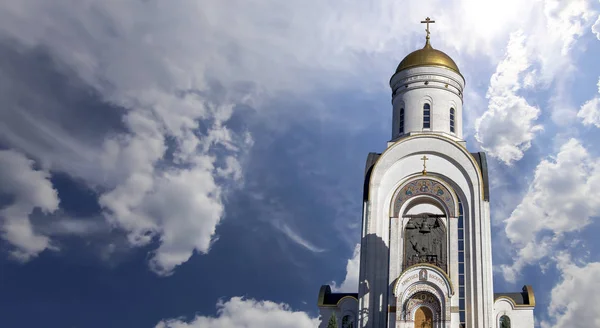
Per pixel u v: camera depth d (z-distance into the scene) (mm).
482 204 54906
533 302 54781
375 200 56719
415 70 61375
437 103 60219
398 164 57688
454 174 56594
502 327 54312
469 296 52438
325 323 56562
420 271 49562
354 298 56406
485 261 53062
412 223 54062
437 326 48219
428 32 64875
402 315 48875
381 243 55344
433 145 57500
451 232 53000
